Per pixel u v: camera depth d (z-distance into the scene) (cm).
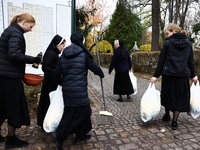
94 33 2181
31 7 412
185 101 274
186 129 284
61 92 225
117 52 439
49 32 439
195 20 1772
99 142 240
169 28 286
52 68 238
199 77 655
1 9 383
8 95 209
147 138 253
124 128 288
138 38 2778
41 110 249
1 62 203
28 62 214
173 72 266
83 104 204
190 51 271
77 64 201
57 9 442
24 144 228
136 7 1747
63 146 228
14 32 205
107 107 412
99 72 215
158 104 286
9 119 211
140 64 1040
